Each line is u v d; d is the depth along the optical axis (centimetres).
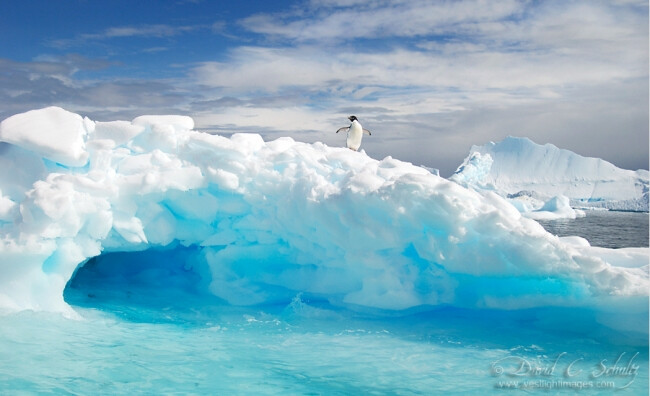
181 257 962
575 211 3338
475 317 742
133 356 596
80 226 704
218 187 819
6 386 504
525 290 713
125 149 814
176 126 847
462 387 525
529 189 4275
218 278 872
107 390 507
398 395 509
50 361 567
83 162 734
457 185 712
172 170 783
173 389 514
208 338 668
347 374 557
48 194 671
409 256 775
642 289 620
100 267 983
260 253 873
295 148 865
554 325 698
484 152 4688
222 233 862
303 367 575
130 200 754
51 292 704
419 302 754
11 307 671
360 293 784
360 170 841
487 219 686
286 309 789
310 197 783
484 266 696
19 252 662
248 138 884
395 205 719
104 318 733
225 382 534
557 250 659
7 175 726
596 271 641
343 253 795
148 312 779
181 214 848
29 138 714
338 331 697
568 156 4403
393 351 624
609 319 642
